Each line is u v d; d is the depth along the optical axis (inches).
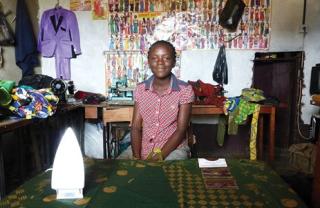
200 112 115.0
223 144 141.2
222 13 130.0
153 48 64.9
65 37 133.6
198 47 135.5
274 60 129.5
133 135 69.1
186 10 133.2
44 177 40.0
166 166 43.5
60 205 31.7
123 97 127.9
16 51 117.3
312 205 69.9
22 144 102.7
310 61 133.8
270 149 115.6
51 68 138.9
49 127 110.6
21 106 74.0
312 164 100.7
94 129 137.6
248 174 40.1
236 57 135.4
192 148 79.0
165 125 65.7
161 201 32.3
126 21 135.4
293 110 131.3
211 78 137.3
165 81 66.6
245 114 111.9
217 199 32.7
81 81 140.5
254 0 131.3
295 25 132.1
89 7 135.0
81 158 34.0
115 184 36.9
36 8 133.3
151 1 133.3
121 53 137.6
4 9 109.3
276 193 34.2
